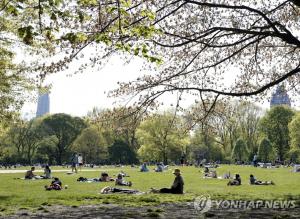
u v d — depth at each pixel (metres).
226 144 119.38
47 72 17.34
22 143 125.19
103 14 14.94
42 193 23.52
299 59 21.94
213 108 20.47
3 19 21.16
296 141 105.62
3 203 17.30
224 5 17.83
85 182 34.53
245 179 39.19
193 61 19.39
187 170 63.62
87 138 116.38
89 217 12.95
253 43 18.89
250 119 121.56
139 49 12.37
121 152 119.19
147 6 16.53
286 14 20.98
